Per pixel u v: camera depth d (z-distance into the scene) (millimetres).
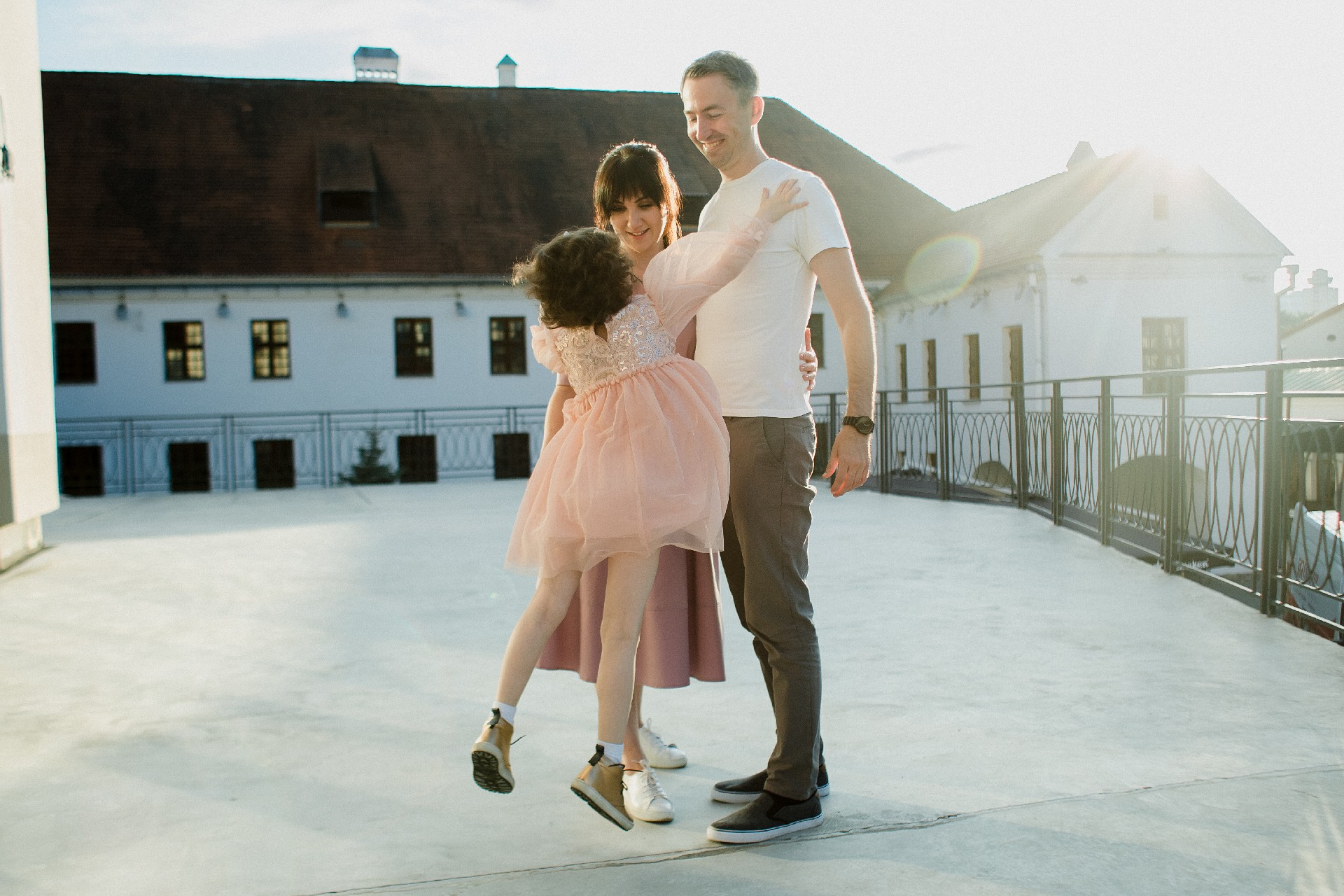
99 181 22750
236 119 24609
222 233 22406
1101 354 20375
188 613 5242
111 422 21469
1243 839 2266
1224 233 21094
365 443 22594
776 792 2373
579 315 2443
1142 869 2135
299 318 22344
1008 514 8961
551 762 2943
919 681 3652
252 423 22125
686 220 24078
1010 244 21250
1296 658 3830
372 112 25531
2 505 6820
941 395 11000
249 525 9672
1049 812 2445
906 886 2092
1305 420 4367
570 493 2400
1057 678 3648
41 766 2949
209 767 2932
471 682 3842
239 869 2252
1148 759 2795
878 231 26328
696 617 2711
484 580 6191
